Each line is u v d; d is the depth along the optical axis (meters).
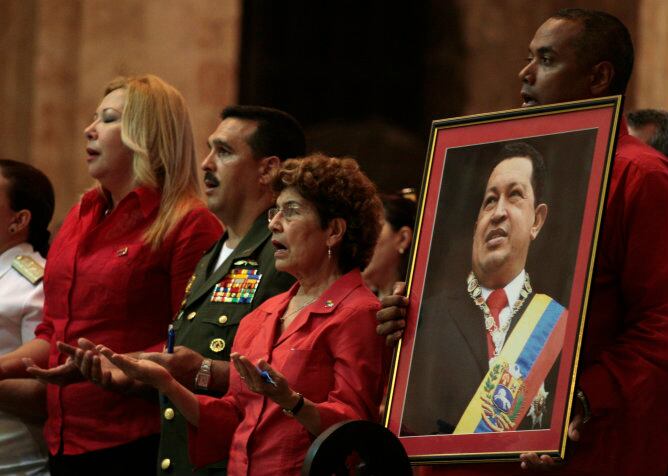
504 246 11.22
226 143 14.48
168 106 15.50
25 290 16.94
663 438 11.14
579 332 10.64
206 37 35.47
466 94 44.56
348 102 47.44
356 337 11.98
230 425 12.65
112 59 35.12
